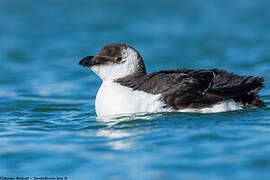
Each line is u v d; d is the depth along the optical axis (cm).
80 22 2970
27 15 3164
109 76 1220
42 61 2197
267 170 782
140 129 1055
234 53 2152
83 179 792
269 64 1931
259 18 2875
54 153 924
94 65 1211
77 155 906
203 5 3322
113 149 934
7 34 2747
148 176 785
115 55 1214
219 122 1073
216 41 2394
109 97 1184
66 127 1147
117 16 3098
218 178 762
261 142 912
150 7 3322
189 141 943
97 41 2509
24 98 1603
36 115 1332
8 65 2136
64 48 2416
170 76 1180
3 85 1808
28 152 936
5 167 862
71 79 1902
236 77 1224
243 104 1211
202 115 1145
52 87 1775
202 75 1191
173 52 2217
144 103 1161
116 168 828
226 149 883
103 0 3541
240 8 3188
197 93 1168
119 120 1143
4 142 1012
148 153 891
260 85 1211
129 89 1179
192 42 2398
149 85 1173
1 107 1467
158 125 1072
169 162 838
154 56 2153
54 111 1396
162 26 2784
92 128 1118
